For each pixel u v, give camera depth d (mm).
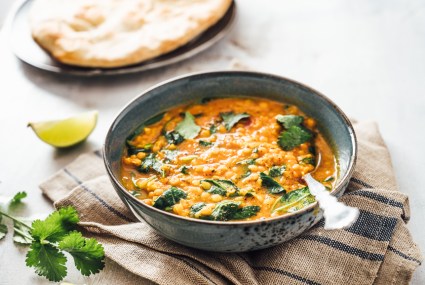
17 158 689
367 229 583
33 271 587
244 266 565
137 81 782
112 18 803
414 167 667
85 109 746
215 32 810
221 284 559
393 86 765
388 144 694
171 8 818
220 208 565
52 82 785
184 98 664
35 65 761
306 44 830
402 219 601
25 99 761
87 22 801
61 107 749
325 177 599
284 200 573
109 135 603
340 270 564
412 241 581
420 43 826
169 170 604
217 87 666
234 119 646
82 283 575
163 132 642
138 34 785
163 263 569
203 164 607
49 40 775
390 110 735
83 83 782
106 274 581
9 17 879
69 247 573
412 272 561
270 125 640
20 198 639
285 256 573
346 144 601
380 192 604
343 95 755
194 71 791
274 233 538
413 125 716
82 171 662
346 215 528
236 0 910
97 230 601
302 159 610
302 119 637
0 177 668
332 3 901
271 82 657
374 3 896
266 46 828
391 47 821
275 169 599
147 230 595
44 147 703
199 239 545
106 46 771
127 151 627
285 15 880
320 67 795
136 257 576
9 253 601
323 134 632
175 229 543
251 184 587
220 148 621
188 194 580
